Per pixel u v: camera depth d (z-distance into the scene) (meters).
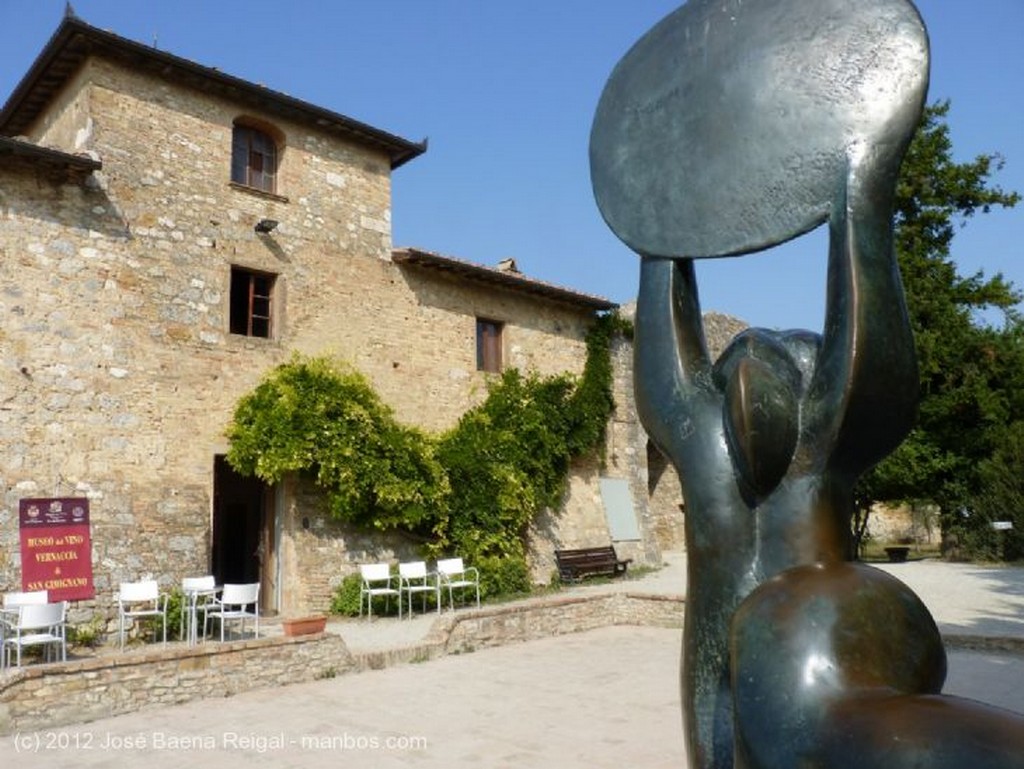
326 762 6.36
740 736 1.66
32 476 11.38
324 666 9.38
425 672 9.73
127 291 12.63
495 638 11.43
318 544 14.16
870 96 2.12
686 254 2.41
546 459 18.19
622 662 10.30
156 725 7.41
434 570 15.55
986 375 20.77
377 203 16.38
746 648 1.73
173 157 13.42
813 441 2.23
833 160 2.14
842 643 1.63
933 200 21.86
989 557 20.53
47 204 12.02
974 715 1.33
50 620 8.80
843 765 1.39
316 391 14.23
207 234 13.70
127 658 7.90
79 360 12.02
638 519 20.61
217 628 12.21
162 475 12.61
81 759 6.41
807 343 2.46
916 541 31.25
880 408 2.15
